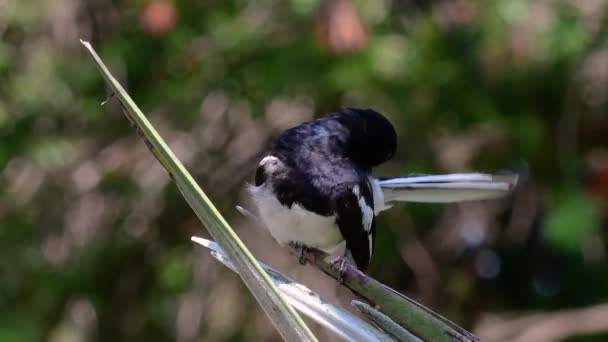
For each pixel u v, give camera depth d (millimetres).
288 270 11523
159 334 12844
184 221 12789
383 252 12367
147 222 12758
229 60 11812
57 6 11961
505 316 12719
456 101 11469
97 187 12711
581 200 11422
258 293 4133
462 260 13125
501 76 11203
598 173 11648
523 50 10984
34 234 12773
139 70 12086
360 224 6500
